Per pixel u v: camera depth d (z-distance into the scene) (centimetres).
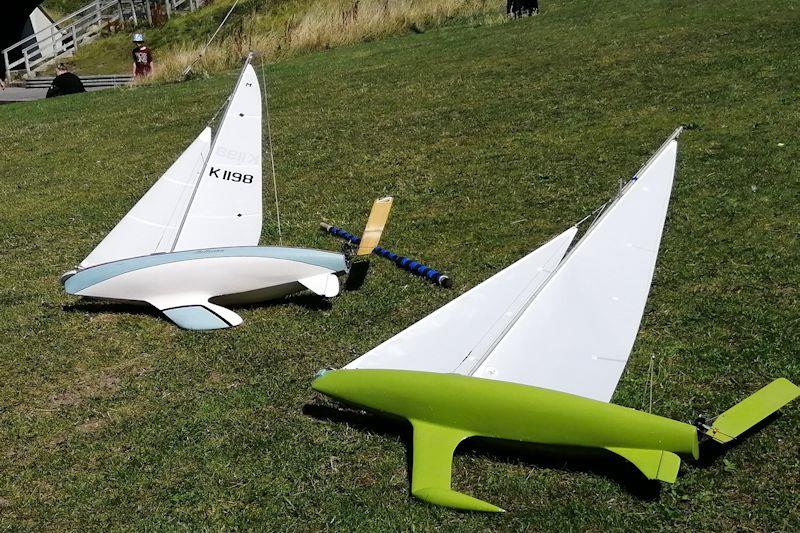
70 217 853
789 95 970
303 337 565
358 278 646
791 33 1236
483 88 1191
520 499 403
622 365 465
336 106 1199
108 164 1051
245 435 464
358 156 956
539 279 553
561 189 786
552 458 428
